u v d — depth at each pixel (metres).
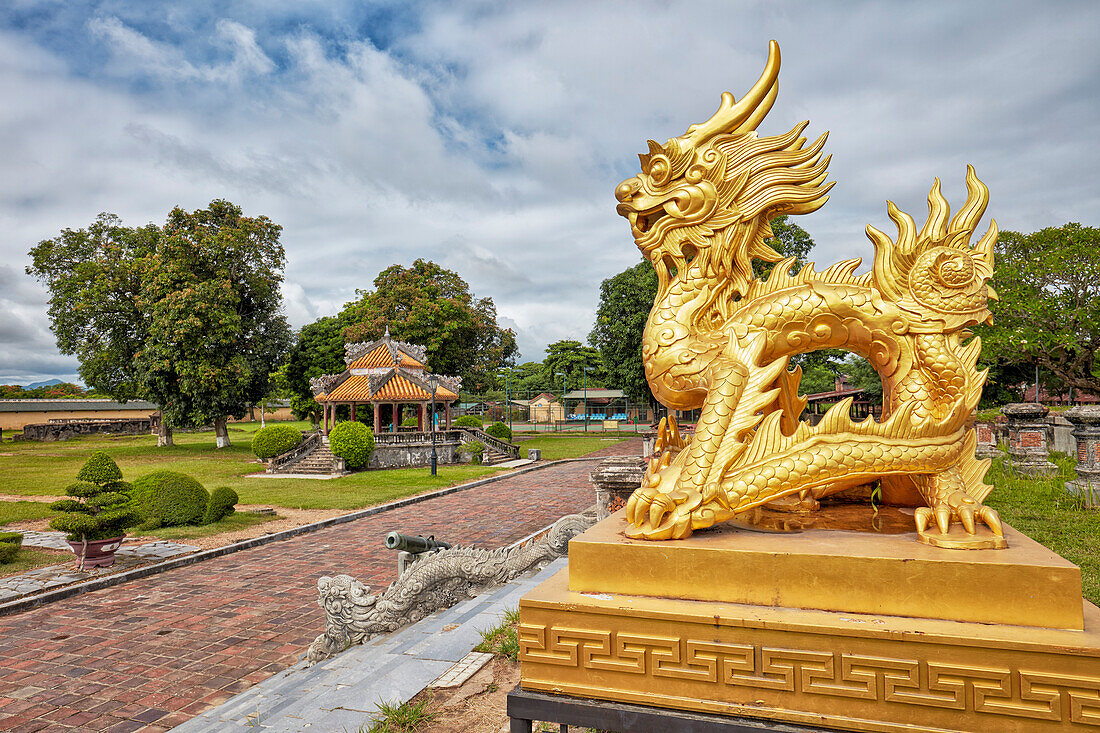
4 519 13.88
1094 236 20.64
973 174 2.13
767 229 2.36
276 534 12.12
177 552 10.79
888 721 1.50
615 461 8.27
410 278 37.72
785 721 1.56
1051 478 10.48
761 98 2.27
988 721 1.43
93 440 42.53
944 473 1.92
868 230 2.18
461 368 40.06
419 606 5.41
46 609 8.00
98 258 30.86
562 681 1.75
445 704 3.31
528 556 6.45
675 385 2.28
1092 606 1.68
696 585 1.73
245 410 32.69
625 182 2.39
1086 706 1.36
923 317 2.04
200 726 3.67
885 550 1.67
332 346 40.69
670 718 1.62
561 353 70.62
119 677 5.91
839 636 1.53
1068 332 18.95
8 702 5.42
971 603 1.54
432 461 24.98
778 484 1.89
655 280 30.83
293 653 6.48
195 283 28.92
